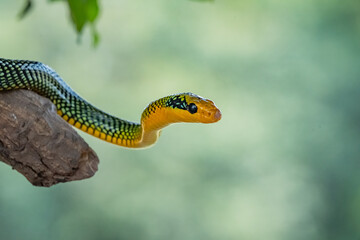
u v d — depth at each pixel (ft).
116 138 18.66
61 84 18.08
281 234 62.85
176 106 16.71
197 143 62.49
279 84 65.82
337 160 63.93
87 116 18.35
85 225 61.00
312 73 65.57
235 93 65.82
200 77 66.13
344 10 66.69
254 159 63.46
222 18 67.51
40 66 16.53
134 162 61.82
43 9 65.21
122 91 66.44
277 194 63.10
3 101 14.61
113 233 61.36
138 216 61.62
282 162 63.67
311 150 64.08
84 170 15.17
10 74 15.01
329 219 63.67
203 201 62.13
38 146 14.67
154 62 66.90
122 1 67.62
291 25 67.72
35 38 65.57
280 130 64.34
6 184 58.54
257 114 64.80
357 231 63.05
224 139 63.10
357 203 62.95
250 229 62.64
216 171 62.64
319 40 66.64
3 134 14.60
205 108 16.37
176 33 66.95
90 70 66.18
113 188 61.46
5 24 64.85
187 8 67.21
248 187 62.90
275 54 66.59
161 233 61.52
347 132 64.39
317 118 64.49
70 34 65.62
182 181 62.44
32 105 14.74
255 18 67.67
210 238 62.03
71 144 14.85
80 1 18.40
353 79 65.21
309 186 63.52
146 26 67.36
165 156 62.13
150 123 17.53
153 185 61.87
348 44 66.23
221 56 66.08
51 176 15.16
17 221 58.59
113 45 66.90
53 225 60.08
